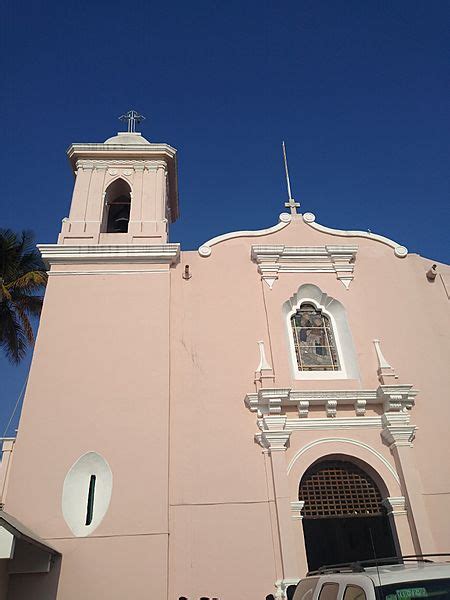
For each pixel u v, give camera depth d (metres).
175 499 11.27
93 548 10.51
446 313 14.95
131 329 13.38
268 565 10.69
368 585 4.73
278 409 12.41
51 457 11.45
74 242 15.05
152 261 14.62
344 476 12.41
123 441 11.74
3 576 9.91
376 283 15.18
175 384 12.86
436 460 12.33
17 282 21.50
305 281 14.91
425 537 11.09
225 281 14.78
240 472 11.73
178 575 10.45
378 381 13.35
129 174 16.80
